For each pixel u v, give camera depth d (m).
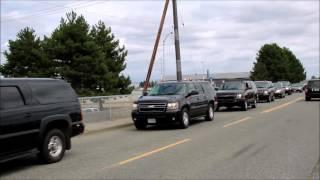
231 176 9.16
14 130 10.33
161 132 18.19
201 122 22.08
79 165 10.98
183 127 19.38
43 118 11.20
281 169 9.79
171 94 19.97
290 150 12.35
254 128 18.25
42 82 11.56
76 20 43.12
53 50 42.06
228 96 30.05
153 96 19.78
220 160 11.02
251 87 32.53
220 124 20.62
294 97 52.38
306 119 21.70
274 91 46.00
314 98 45.09
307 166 10.09
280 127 18.28
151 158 11.59
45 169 10.63
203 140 14.95
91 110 23.17
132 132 18.83
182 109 19.36
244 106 30.03
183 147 13.44
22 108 10.62
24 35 46.94
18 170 10.61
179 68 32.00
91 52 41.84
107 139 16.48
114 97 24.97
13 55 46.25
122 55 50.88
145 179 9.08
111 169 10.27
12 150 10.33
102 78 41.53
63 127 12.10
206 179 8.95
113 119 24.59
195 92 20.80
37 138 11.00
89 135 18.19
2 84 10.34
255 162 10.66
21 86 10.84
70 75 40.16
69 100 12.32
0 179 9.64
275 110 28.84
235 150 12.57
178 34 32.16
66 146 12.12
